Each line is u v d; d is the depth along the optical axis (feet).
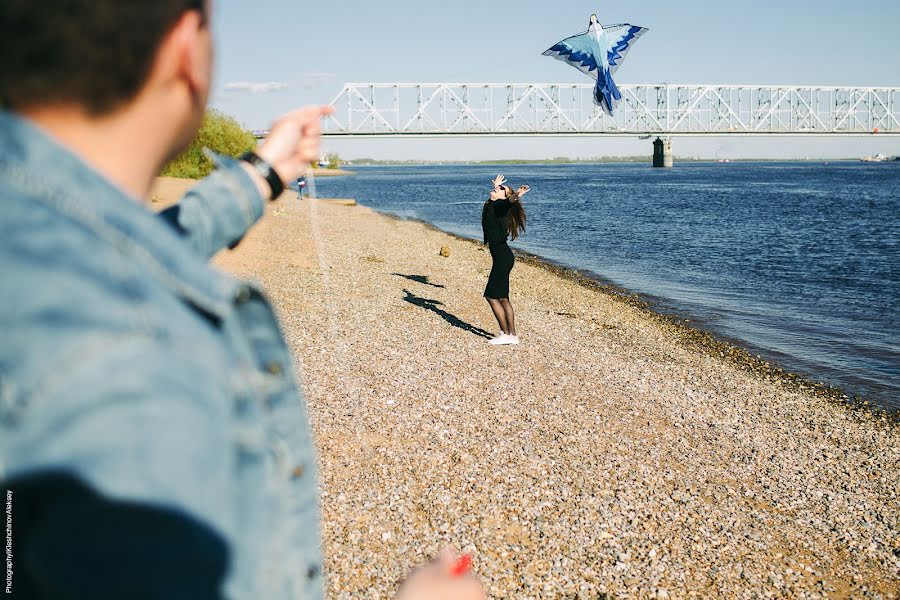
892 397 31.86
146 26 2.10
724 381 32.63
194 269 2.17
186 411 1.82
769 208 161.48
